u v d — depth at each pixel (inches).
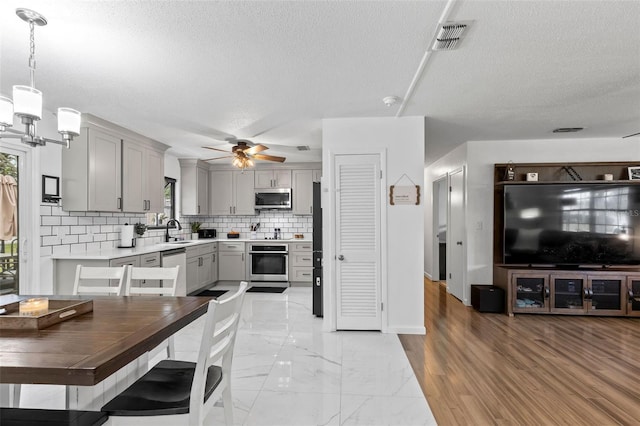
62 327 59.2
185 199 237.8
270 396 92.7
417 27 75.0
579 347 126.7
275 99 119.3
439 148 206.1
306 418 82.6
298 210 249.3
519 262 176.4
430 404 88.4
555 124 153.3
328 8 67.9
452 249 215.0
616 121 148.3
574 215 173.2
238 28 75.0
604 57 89.0
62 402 88.1
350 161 143.1
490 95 116.8
